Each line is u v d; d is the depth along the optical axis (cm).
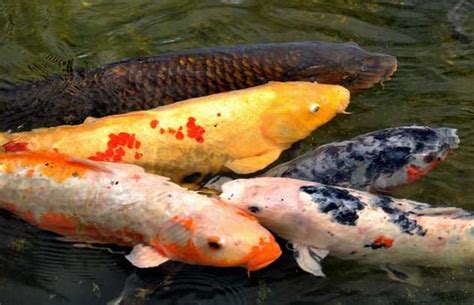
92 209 129
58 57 173
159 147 141
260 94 145
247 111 143
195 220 126
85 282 131
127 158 139
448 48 174
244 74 153
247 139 144
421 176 143
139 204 128
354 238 130
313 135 153
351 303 129
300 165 141
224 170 145
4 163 131
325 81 157
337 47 161
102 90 151
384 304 129
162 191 128
